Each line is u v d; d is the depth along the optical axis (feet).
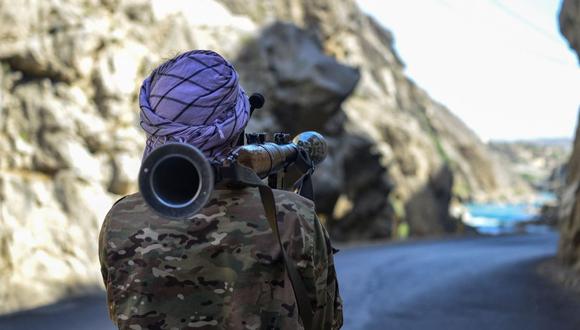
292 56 65.05
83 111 41.83
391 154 113.29
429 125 170.09
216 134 4.81
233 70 5.06
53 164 38.40
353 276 37.50
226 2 87.66
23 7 39.83
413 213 114.42
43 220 35.60
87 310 29.12
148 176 3.96
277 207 4.91
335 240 75.25
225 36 61.82
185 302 4.88
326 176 67.56
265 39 64.13
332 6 108.27
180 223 4.95
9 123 38.17
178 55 5.14
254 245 4.85
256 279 4.83
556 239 87.81
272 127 61.36
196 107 4.84
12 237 33.30
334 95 65.31
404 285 33.32
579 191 35.50
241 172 4.48
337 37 109.81
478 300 27.78
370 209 79.92
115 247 5.01
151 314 4.88
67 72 41.29
